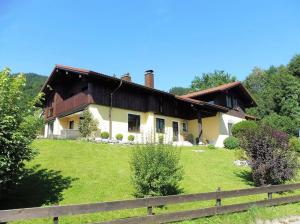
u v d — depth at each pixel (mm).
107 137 23406
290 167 14750
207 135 31203
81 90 26422
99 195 11320
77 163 14953
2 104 9078
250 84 73938
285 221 10719
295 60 62719
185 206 11039
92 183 12477
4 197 10289
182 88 83750
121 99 26000
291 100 51250
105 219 9250
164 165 11539
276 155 14688
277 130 15477
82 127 22781
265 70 75750
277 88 54938
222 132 30969
